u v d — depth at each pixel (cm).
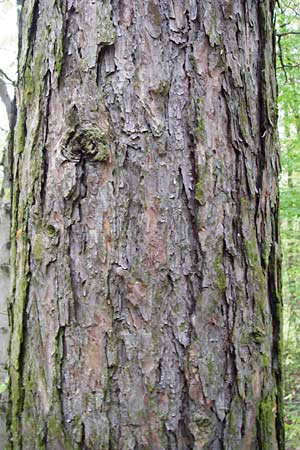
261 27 143
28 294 131
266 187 141
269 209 142
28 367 130
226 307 128
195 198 126
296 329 758
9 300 140
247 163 134
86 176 124
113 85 124
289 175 630
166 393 122
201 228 126
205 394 124
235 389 128
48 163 129
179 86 126
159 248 123
